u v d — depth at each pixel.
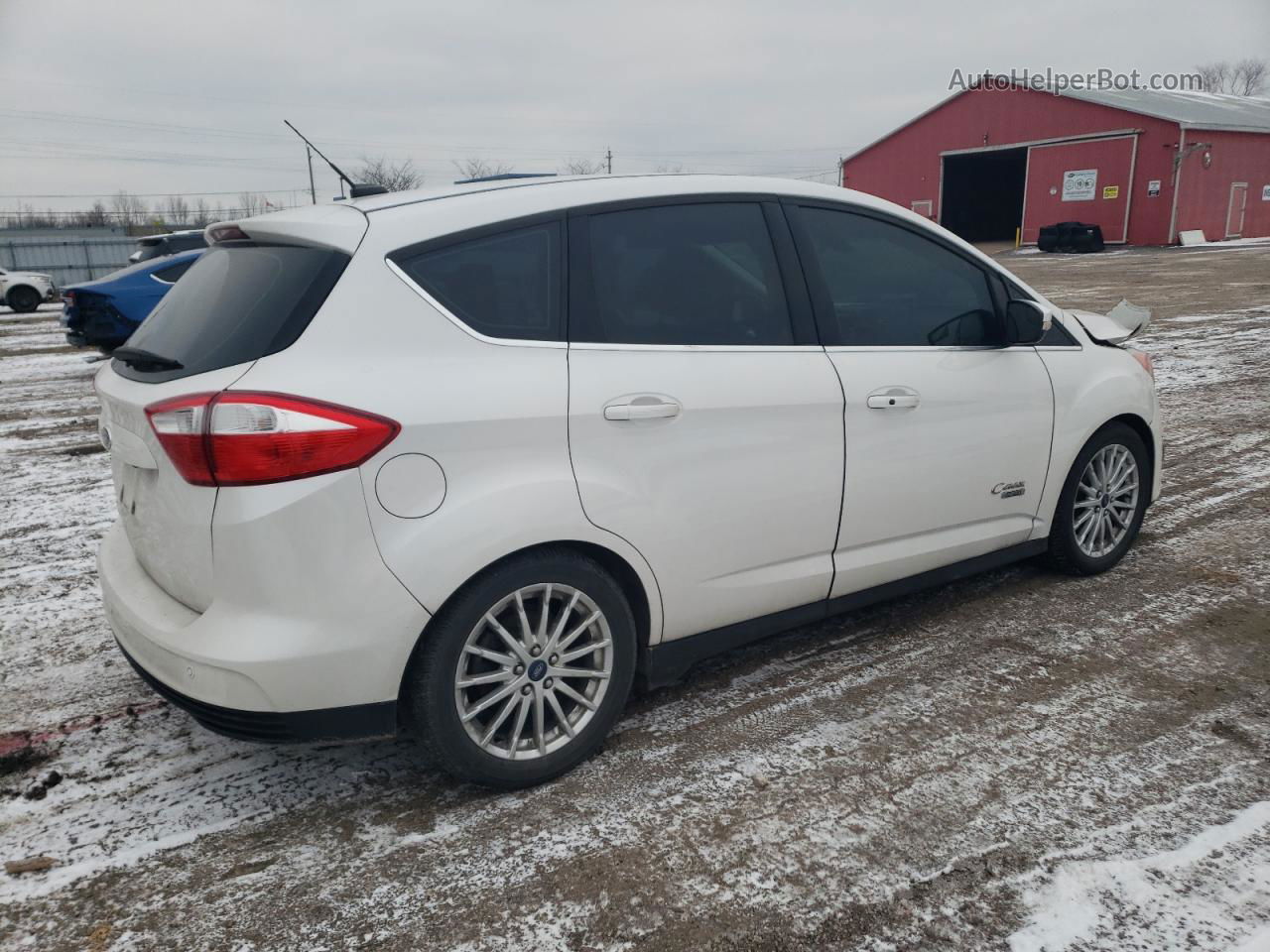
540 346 2.58
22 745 3.01
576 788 2.71
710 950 2.09
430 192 2.76
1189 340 11.30
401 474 2.32
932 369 3.35
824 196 3.27
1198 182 35.62
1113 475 4.12
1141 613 3.80
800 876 2.31
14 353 13.21
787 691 3.25
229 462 2.20
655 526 2.74
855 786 2.67
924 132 43.66
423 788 2.74
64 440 7.49
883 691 3.22
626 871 2.35
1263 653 3.43
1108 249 36.16
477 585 2.47
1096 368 3.95
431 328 2.44
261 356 2.29
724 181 3.07
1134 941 2.06
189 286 2.77
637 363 2.71
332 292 2.36
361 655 2.32
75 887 2.35
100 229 36.34
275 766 2.88
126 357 2.67
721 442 2.84
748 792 2.66
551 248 2.67
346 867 2.39
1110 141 36.44
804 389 3.00
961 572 3.67
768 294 3.04
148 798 2.72
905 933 2.11
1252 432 6.82
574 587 2.63
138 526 2.63
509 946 2.11
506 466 2.47
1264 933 2.07
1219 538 4.67
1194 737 2.88
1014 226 46.84
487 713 2.64
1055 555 4.07
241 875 2.37
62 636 3.87
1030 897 2.21
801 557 3.12
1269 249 31.45
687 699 3.21
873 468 3.20
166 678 2.44
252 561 2.24
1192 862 2.31
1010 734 2.93
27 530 5.26
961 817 2.52
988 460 3.55
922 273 3.44
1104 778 2.67
